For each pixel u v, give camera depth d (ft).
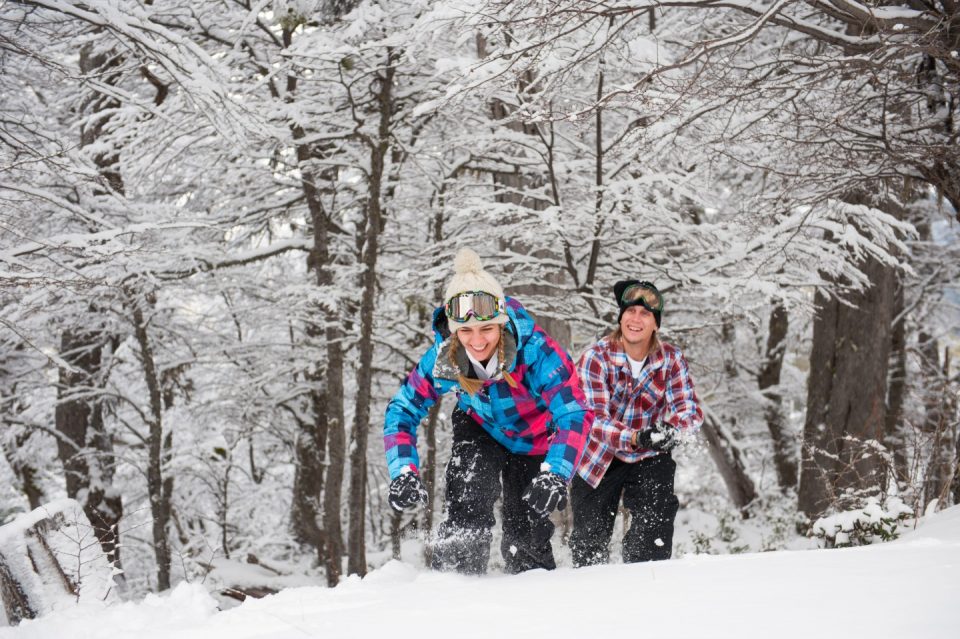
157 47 23.24
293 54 28.58
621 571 7.58
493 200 33.40
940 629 4.08
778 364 57.21
